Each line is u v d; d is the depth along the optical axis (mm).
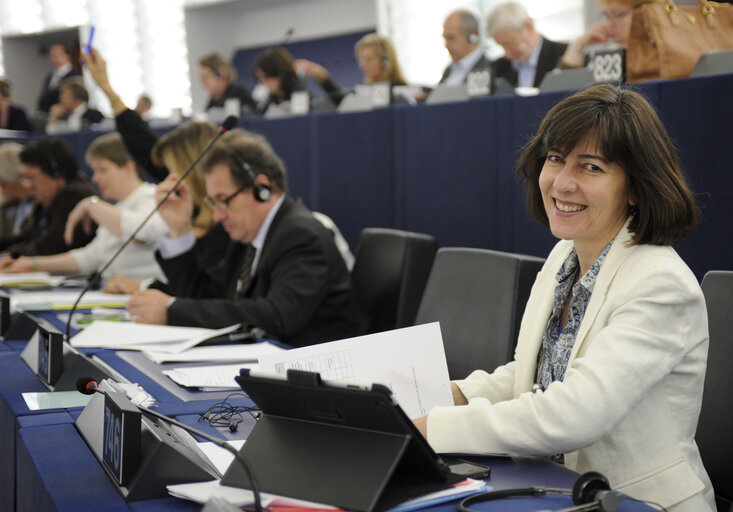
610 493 925
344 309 2387
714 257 2199
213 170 2371
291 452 999
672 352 1137
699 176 2217
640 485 1158
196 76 8047
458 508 954
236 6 7949
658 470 1160
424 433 1129
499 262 1871
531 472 1088
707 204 2207
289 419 1036
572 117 1216
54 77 7582
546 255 2785
